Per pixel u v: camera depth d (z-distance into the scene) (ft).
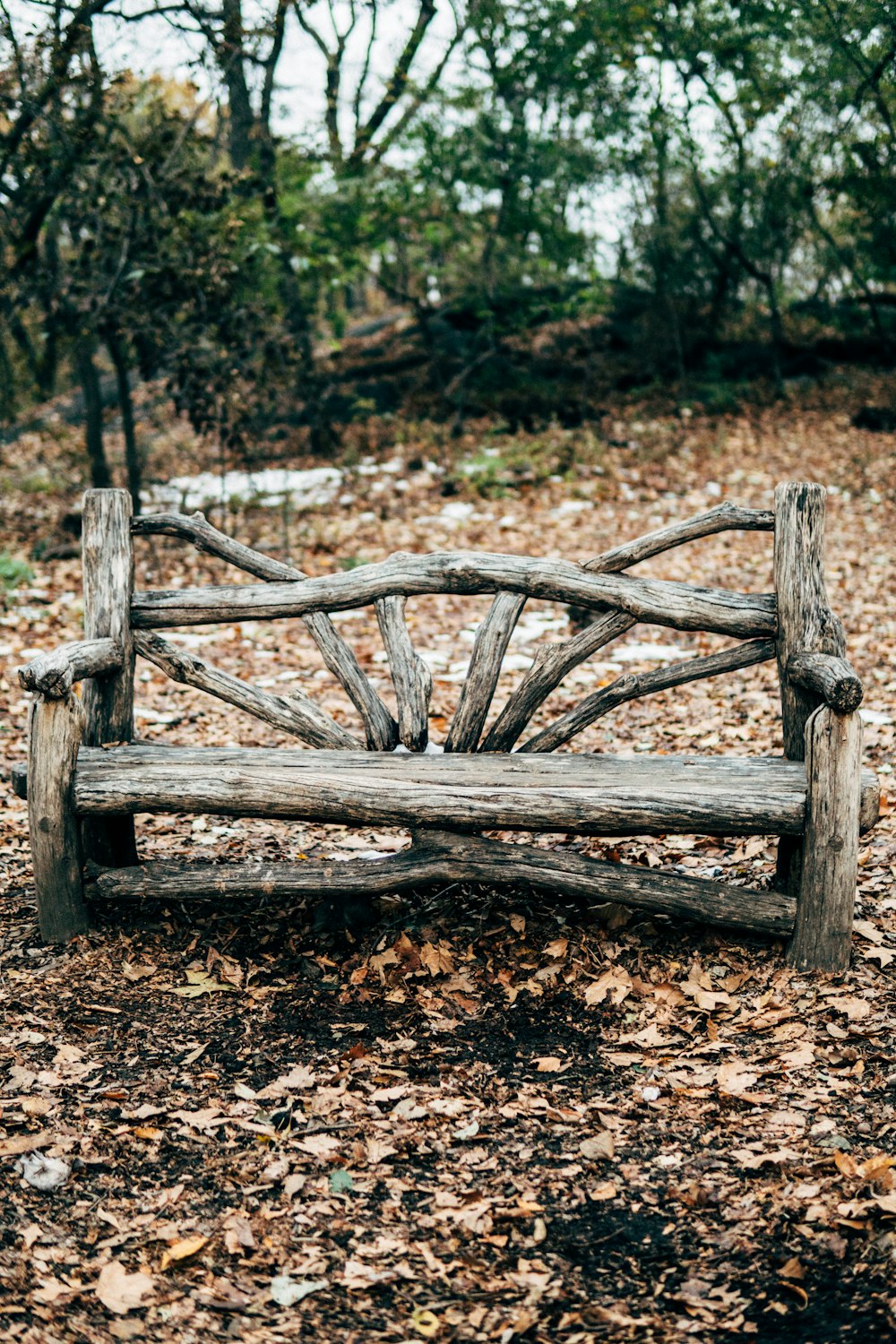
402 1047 11.00
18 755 19.22
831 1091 9.94
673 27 42.50
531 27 44.11
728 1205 8.74
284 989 12.11
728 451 43.06
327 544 33.71
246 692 13.32
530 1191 9.04
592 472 40.52
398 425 47.55
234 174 34.04
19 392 56.49
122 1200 8.95
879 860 14.30
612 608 12.88
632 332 55.06
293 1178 9.16
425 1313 7.83
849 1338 7.42
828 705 11.43
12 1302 7.80
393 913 13.37
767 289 51.21
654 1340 7.51
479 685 13.01
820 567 12.58
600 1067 10.63
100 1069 10.64
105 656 13.14
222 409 34.32
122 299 32.04
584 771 12.23
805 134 44.01
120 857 13.82
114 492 13.51
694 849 15.02
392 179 43.04
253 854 15.34
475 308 51.31
